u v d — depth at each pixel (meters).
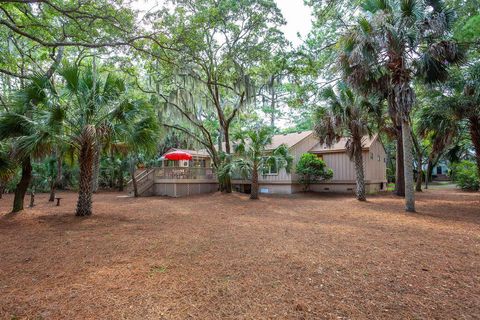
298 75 15.07
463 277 3.71
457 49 8.60
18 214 9.34
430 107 12.10
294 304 2.98
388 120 15.80
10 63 11.77
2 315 2.76
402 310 2.84
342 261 4.37
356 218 8.40
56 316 2.74
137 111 8.90
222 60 15.09
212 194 17.61
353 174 17.92
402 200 13.25
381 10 8.98
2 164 8.71
